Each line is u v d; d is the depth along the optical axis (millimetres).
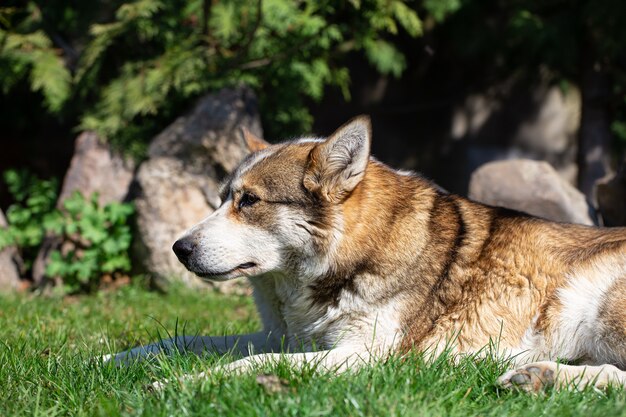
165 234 12031
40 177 16656
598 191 10414
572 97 20719
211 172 12258
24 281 13047
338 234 5945
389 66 16000
